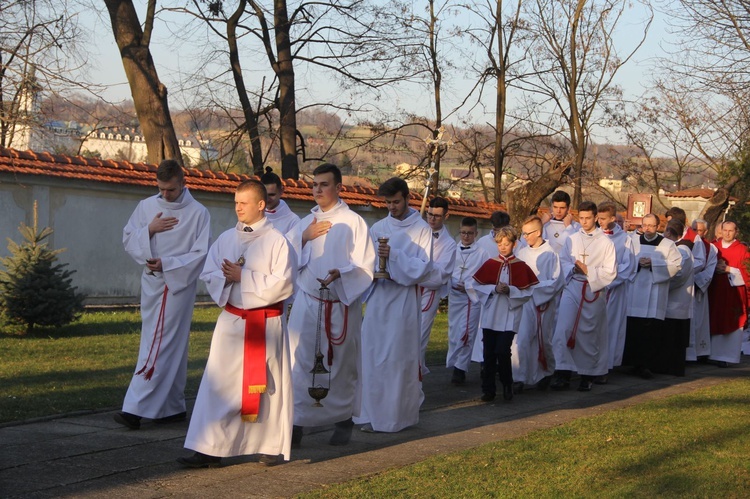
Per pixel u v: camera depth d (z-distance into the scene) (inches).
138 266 634.2
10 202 562.9
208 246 276.8
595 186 1254.9
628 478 229.8
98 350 416.5
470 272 361.1
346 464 235.3
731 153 777.6
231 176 681.6
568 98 1173.7
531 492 210.5
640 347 449.4
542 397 370.0
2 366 361.1
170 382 268.1
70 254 593.3
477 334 404.8
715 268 518.6
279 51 891.4
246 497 199.0
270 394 225.8
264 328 223.6
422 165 1026.1
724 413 328.2
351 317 257.6
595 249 396.8
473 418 313.9
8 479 205.5
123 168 619.2
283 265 224.5
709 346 516.7
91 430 261.0
